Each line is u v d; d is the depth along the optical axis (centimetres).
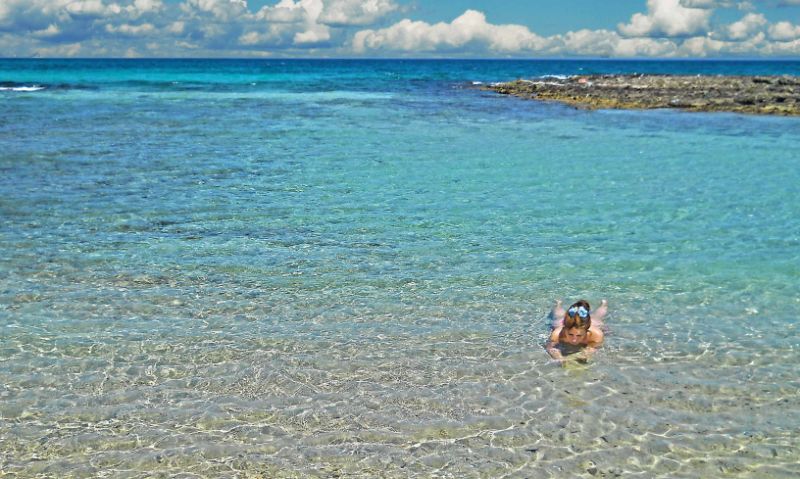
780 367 898
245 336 977
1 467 686
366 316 1051
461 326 1017
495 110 4444
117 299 1102
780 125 3562
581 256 1336
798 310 1080
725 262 1303
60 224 1514
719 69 15412
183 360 906
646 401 816
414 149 2664
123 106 4412
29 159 2281
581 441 739
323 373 877
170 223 1539
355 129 3306
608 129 3381
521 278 1215
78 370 874
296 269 1253
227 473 685
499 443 736
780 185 2000
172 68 13025
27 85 6544
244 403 807
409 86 7550
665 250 1375
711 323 1032
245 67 14775
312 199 1783
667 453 720
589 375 876
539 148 2716
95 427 756
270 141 2844
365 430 757
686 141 2942
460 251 1364
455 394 830
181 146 2661
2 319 1016
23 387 831
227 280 1195
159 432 748
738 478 681
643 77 7369
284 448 725
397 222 1570
